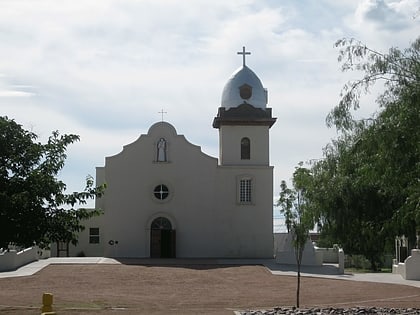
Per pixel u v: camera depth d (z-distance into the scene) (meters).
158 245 53.44
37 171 17.30
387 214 36.25
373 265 45.66
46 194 17.16
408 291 31.89
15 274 38.81
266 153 55.28
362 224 34.97
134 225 53.53
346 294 31.16
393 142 15.43
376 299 29.02
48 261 47.34
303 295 31.09
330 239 42.50
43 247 17.98
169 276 38.75
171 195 53.94
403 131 15.30
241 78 56.50
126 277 38.12
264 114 55.44
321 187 36.16
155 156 54.28
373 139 16.20
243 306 27.09
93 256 56.88
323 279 37.75
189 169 54.34
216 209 54.09
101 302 28.00
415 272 37.62
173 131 54.50
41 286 34.03
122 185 53.84
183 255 53.53
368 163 17.09
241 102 55.88
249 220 54.03
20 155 17.39
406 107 15.34
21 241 17.06
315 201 29.06
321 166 35.25
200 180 54.28
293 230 27.16
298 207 26.70
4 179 17.09
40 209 17.17
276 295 31.27
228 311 24.41
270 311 23.73
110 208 53.53
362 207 36.75
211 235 53.78
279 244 57.50
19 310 24.19
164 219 53.84
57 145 17.91
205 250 53.66
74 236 18.03
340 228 38.22
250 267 43.78
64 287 33.84
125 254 53.19
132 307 26.50
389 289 32.81
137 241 53.34
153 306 27.05
